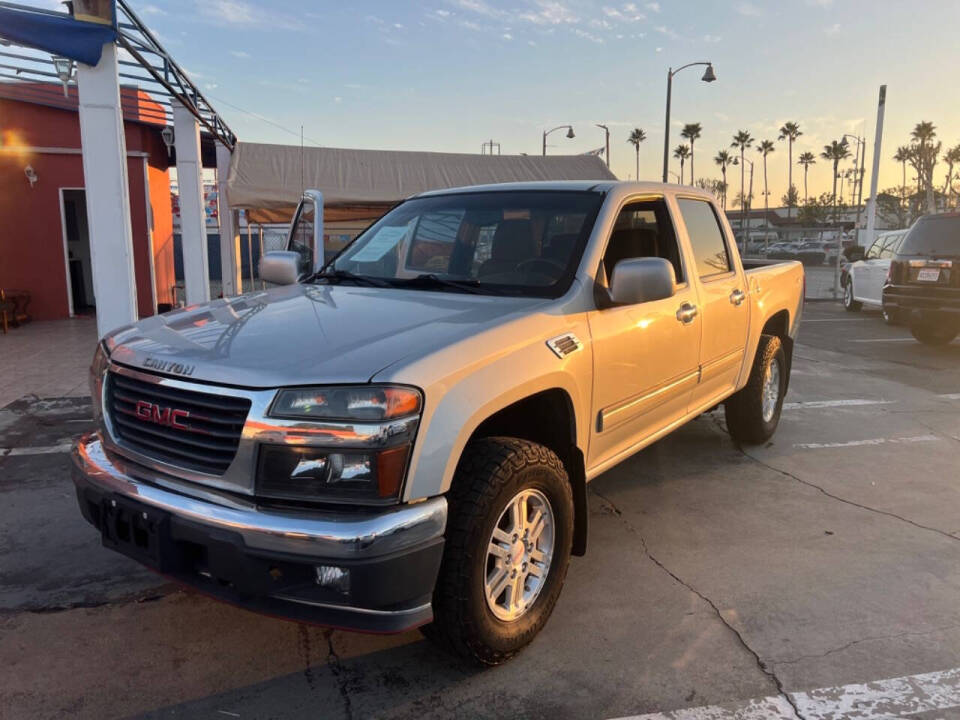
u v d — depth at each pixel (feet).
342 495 7.55
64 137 44.14
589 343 10.37
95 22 22.54
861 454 18.54
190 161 38.32
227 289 49.44
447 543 8.33
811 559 12.51
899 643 9.89
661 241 13.43
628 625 10.35
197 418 8.13
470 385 8.27
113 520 8.70
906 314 35.19
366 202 43.70
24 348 33.27
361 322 9.31
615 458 11.99
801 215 280.51
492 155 54.75
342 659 9.49
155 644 9.79
